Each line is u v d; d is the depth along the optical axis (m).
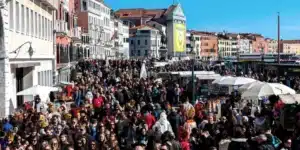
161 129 19.92
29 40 35.72
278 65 64.94
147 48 195.12
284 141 15.62
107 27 137.50
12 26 30.31
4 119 21.33
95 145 15.34
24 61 33.94
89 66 71.56
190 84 41.28
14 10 30.78
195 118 23.70
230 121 20.45
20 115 21.94
